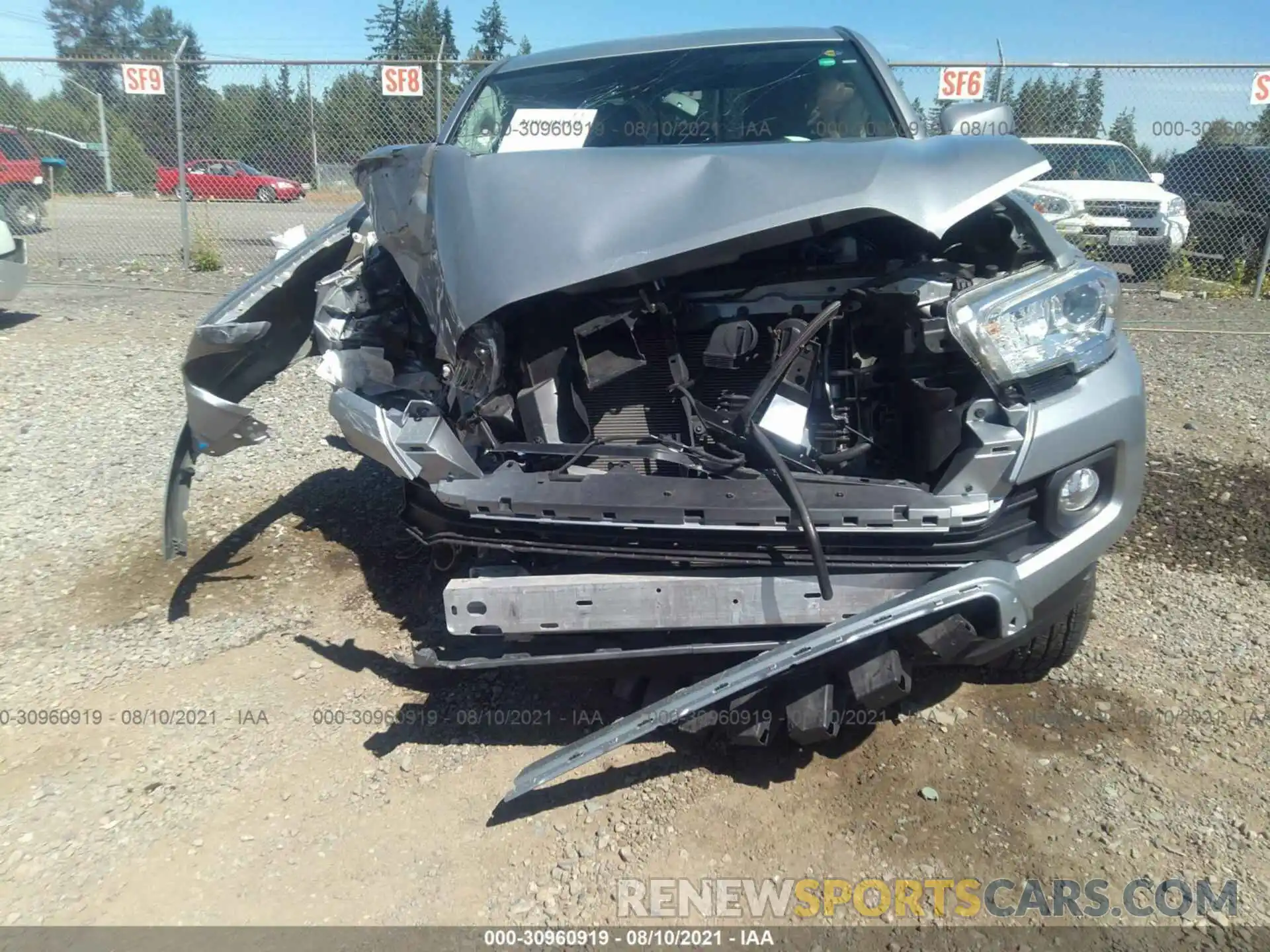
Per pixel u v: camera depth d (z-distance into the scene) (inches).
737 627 110.0
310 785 121.1
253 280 157.1
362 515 199.3
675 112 160.9
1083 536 114.4
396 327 146.2
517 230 113.9
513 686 141.0
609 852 109.8
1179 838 109.5
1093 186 486.0
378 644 152.4
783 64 164.1
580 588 109.1
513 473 112.9
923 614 102.7
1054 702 134.4
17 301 412.2
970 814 113.9
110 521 198.1
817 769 122.3
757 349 120.1
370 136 486.6
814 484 107.2
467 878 106.4
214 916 101.5
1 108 573.0
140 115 506.9
